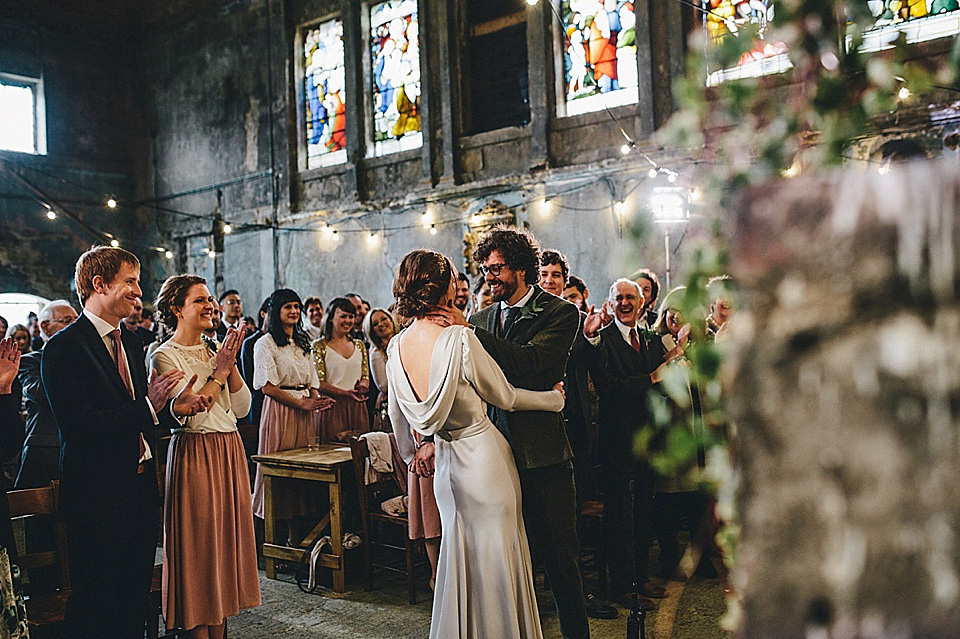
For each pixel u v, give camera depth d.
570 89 9.40
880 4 0.91
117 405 2.86
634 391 3.57
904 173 0.66
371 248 11.06
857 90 0.90
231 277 12.70
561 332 2.82
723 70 0.96
